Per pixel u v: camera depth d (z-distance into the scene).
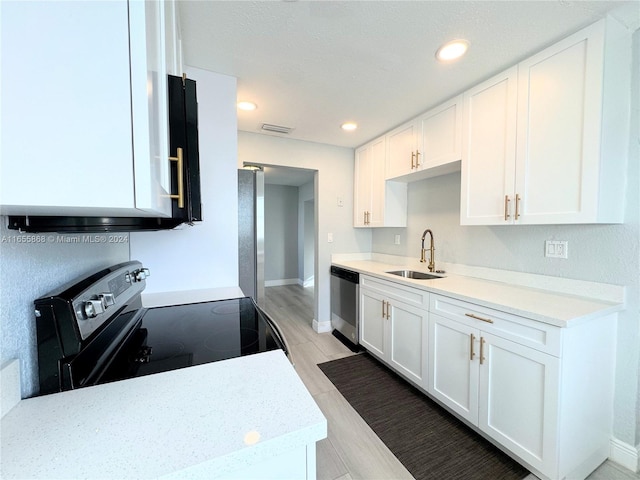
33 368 0.65
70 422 0.54
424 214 2.75
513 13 1.24
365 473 1.38
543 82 1.47
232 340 0.98
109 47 0.43
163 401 0.60
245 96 2.04
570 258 1.62
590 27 1.29
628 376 1.40
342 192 3.40
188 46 1.49
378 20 1.28
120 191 0.44
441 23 1.30
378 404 1.94
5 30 0.38
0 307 0.57
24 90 0.39
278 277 6.26
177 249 1.75
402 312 2.17
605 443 1.42
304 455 0.54
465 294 1.64
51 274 0.77
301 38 1.42
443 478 1.35
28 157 0.40
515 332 1.37
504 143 1.66
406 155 2.50
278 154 2.99
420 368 1.99
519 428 1.36
